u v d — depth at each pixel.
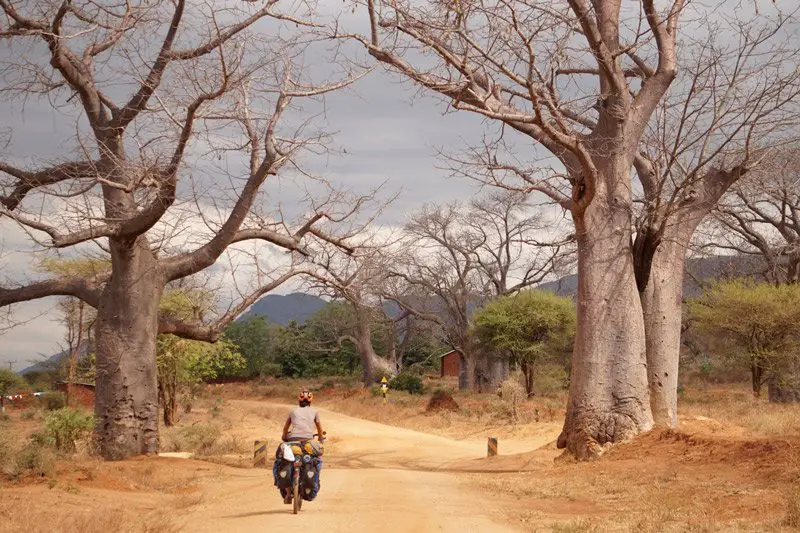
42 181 20.00
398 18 18.28
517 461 21.30
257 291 21.89
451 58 18.47
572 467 18.12
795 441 15.28
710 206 21.98
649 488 13.53
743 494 11.75
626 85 20.88
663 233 21.00
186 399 46.34
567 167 20.80
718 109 19.00
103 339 19.89
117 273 19.97
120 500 12.25
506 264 65.50
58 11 18.69
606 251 20.39
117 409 19.70
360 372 99.62
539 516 10.87
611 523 10.07
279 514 10.23
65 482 13.52
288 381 95.94
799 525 9.00
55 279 20.36
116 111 20.25
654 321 21.66
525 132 21.00
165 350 36.12
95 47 19.64
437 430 38.94
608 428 19.86
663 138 19.56
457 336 67.44
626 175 20.75
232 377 103.50
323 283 22.94
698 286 50.75
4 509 9.91
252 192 20.08
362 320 70.88
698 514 10.58
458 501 12.34
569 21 17.69
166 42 19.09
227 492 13.82
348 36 18.97
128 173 18.44
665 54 21.28
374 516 10.02
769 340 41.41
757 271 51.19
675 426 21.48
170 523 9.55
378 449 29.42
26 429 33.34
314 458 10.73
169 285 35.84
